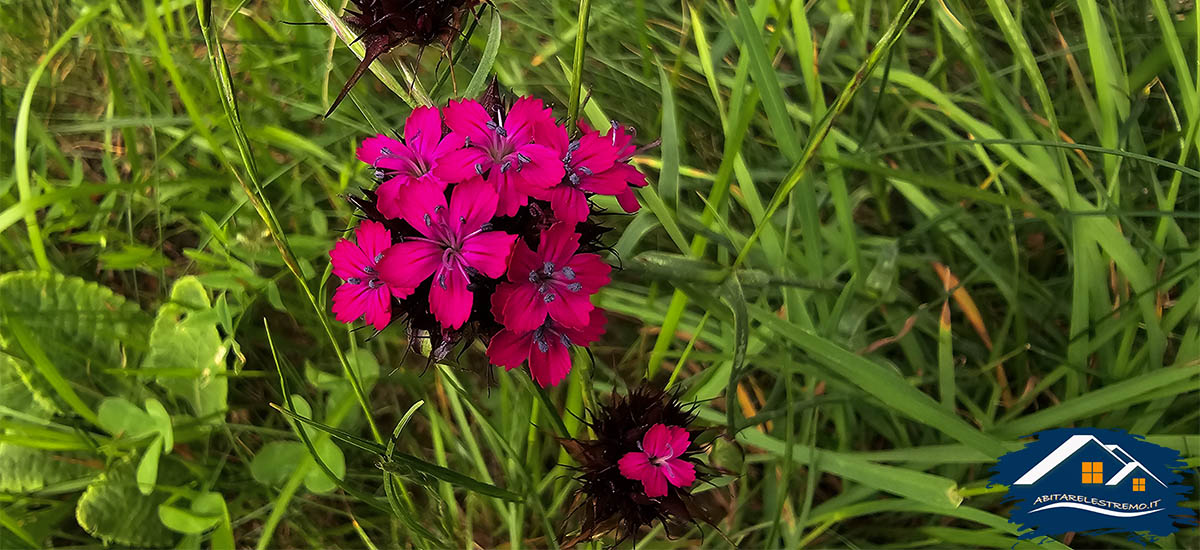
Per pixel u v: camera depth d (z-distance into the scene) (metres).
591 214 0.15
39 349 0.18
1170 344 0.21
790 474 0.19
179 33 0.24
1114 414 0.20
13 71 0.24
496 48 0.16
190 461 0.20
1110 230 0.19
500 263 0.12
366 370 0.21
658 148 0.23
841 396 0.19
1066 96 0.24
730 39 0.22
